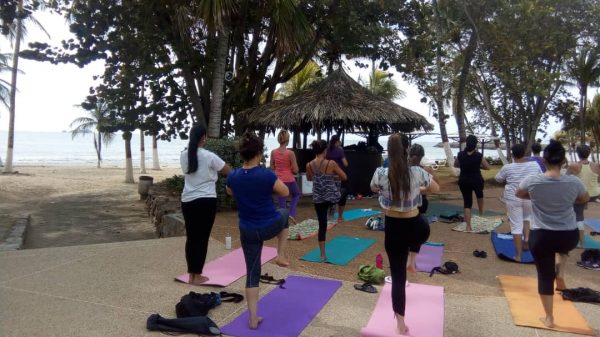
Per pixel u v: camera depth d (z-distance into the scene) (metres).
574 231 4.16
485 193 15.39
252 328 4.14
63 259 6.27
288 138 7.61
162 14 11.86
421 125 13.09
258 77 14.81
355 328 4.25
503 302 4.98
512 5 16.02
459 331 4.23
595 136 34.47
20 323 4.18
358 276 5.70
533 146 8.10
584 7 17.94
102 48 11.99
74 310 4.51
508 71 17.89
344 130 13.80
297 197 7.66
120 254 6.55
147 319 4.26
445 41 17.70
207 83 14.10
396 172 3.95
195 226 5.23
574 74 24.83
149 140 112.50
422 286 5.34
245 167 4.23
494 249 7.34
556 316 4.52
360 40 14.27
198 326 4.03
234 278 5.54
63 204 16.14
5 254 6.50
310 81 21.00
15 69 26.45
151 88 13.83
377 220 8.88
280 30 11.39
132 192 19.86
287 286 5.34
